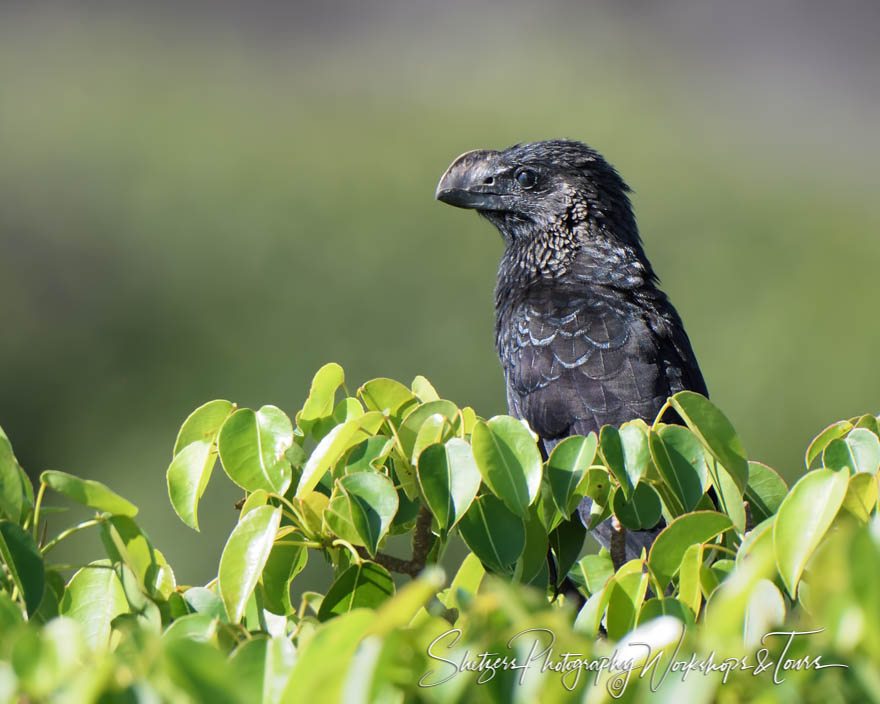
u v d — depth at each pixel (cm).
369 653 182
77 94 2103
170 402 1795
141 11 2506
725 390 1831
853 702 187
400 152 2036
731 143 2522
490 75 2534
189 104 2122
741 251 2073
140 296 1869
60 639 187
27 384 1791
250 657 212
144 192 1952
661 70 2805
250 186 1916
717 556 299
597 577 380
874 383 1805
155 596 267
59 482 258
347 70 2569
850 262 1994
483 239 1886
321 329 1819
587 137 2394
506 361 543
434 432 282
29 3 2375
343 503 279
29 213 1925
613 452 287
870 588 182
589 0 2931
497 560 279
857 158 2723
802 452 1783
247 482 292
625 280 550
